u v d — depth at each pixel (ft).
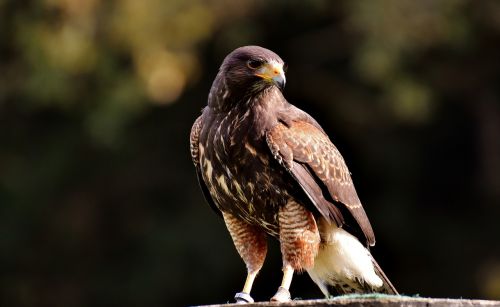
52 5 54.49
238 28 56.65
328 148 29.53
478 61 61.05
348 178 29.99
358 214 29.91
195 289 59.88
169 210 61.36
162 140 61.26
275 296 28.25
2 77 57.98
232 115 28.81
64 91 55.77
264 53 28.76
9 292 62.13
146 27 54.29
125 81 55.62
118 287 61.26
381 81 57.06
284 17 58.85
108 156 61.57
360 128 60.39
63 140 61.26
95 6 54.60
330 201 29.35
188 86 58.23
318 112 60.80
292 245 28.78
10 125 61.57
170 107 60.03
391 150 61.16
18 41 56.03
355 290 30.35
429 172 62.64
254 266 29.78
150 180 61.87
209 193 30.42
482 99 62.75
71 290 61.98
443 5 55.98
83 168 61.87
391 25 55.62
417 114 57.72
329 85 59.77
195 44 56.39
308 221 28.86
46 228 62.18
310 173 28.91
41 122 61.67
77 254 62.23
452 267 61.11
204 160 29.35
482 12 57.62
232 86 28.78
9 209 61.93
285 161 28.53
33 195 61.77
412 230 61.36
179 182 61.36
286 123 28.94
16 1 55.83
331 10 57.98
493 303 23.47
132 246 61.57
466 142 64.39
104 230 62.18
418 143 62.23
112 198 62.23
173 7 54.54
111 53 55.52
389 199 61.11
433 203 62.59
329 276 30.22
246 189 28.94
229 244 59.36
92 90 56.44
